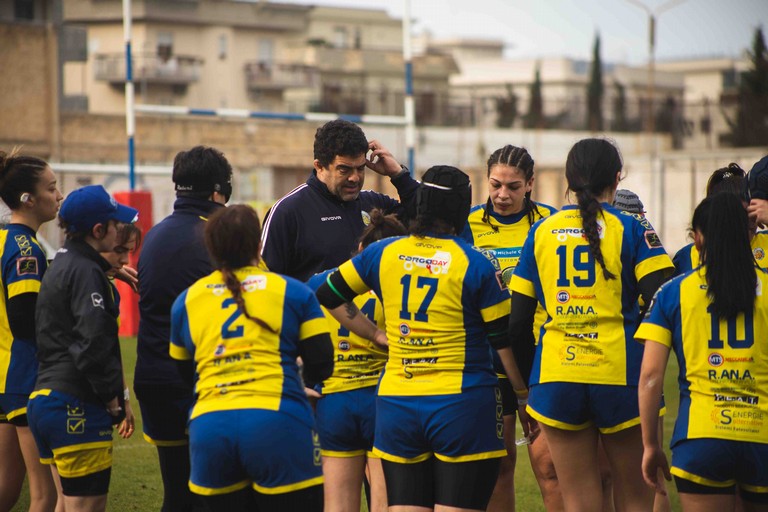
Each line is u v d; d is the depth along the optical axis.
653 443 11.73
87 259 12.84
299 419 11.00
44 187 14.08
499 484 15.20
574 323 12.56
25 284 13.71
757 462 11.23
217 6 138.12
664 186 91.81
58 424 12.62
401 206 15.24
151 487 19.06
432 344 11.97
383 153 15.35
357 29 189.88
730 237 11.32
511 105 130.88
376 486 13.42
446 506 11.94
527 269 13.03
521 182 15.41
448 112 134.12
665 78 191.12
